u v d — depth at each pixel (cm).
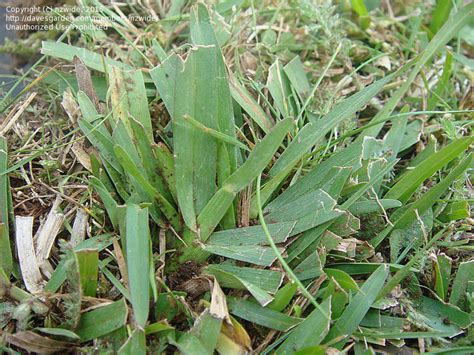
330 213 16
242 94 19
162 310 16
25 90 20
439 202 19
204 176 16
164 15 25
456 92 24
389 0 27
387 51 25
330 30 23
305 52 24
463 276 17
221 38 22
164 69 18
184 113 16
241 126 20
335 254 17
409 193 18
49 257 17
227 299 16
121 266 16
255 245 16
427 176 18
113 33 24
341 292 16
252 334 16
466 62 24
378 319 16
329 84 23
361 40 26
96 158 17
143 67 22
